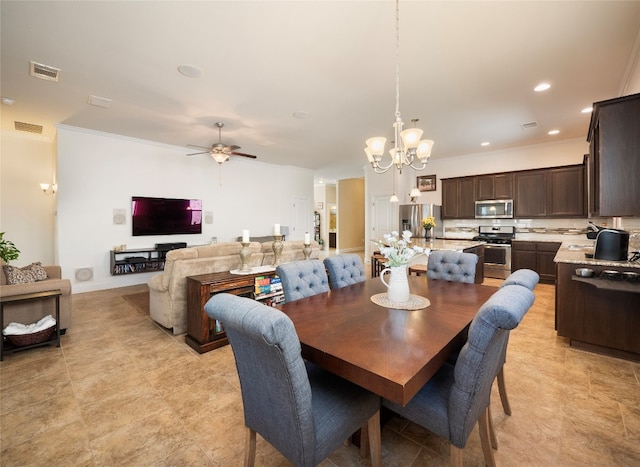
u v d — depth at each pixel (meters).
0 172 5.23
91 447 1.68
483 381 1.24
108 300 4.62
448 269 2.84
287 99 3.80
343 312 1.76
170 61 2.92
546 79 3.27
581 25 2.38
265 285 3.34
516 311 1.11
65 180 4.93
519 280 1.63
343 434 1.28
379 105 3.98
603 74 3.15
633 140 2.38
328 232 12.75
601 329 2.79
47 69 3.07
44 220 5.61
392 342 1.35
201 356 2.80
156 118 4.51
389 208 8.13
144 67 3.03
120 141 5.48
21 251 5.39
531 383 2.31
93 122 4.71
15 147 5.35
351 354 1.23
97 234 5.26
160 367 2.59
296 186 8.68
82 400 2.11
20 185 5.39
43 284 2.99
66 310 3.21
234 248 3.50
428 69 3.06
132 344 3.05
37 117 4.50
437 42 2.61
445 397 1.37
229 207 7.13
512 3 2.14
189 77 3.23
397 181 7.95
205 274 3.28
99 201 5.27
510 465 1.54
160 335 3.28
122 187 5.52
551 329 3.41
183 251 3.21
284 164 8.15
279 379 1.11
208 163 6.74
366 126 4.85
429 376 1.18
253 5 2.17
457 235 7.09
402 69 3.05
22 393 2.19
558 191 5.63
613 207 2.45
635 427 1.82
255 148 6.34
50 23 2.37
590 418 1.91
